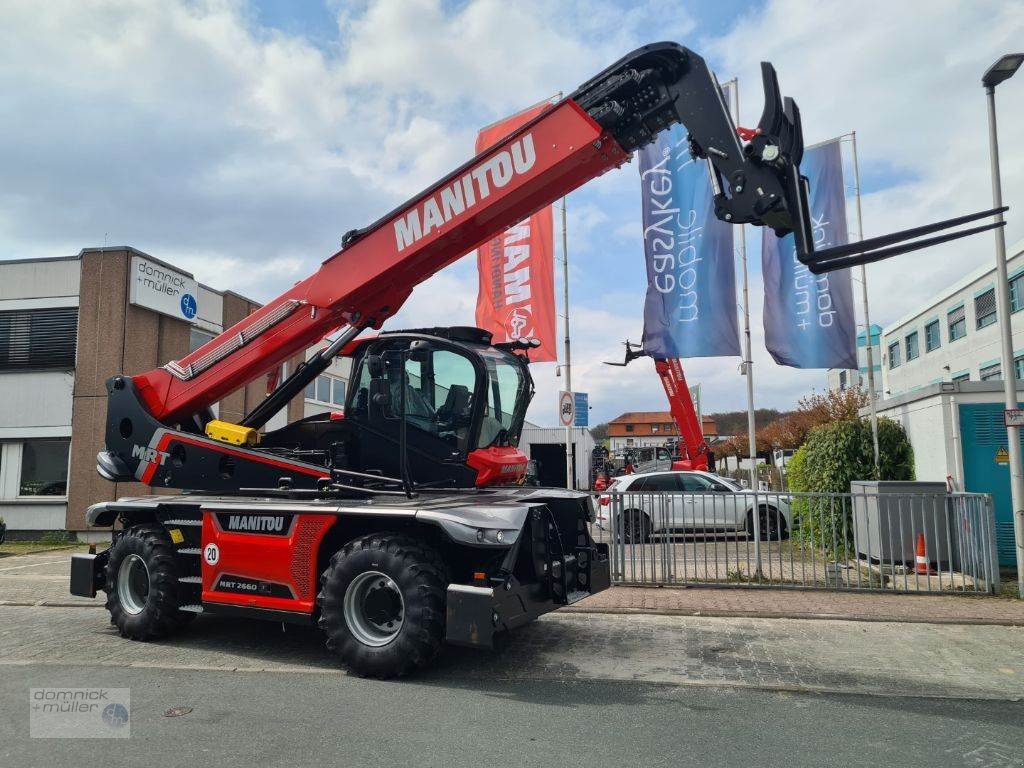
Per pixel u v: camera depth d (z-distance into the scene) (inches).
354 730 172.7
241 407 703.7
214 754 157.5
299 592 237.1
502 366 291.6
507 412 290.4
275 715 183.8
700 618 303.9
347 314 279.6
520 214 264.8
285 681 216.5
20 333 688.4
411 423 270.4
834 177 538.6
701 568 375.6
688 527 376.8
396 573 217.2
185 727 174.9
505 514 222.2
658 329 516.7
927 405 456.1
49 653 254.4
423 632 211.8
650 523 379.6
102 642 272.7
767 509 376.8
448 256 278.2
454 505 226.5
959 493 360.5
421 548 221.9
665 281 517.0
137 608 278.4
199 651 257.1
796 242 222.7
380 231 270.2
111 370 658.8
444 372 270.4
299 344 288.7
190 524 270.4
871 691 205.0
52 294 684.7
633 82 239.1
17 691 205.9
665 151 520.4
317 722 178.5
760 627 287.3
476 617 207.9
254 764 151.7
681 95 237.9
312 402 906.1
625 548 380.8
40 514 673.0
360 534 243.8
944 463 432.5
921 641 263.7
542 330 526.3
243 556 250.8
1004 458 423.2
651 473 605.0
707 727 175.2
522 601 224.2
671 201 518.0
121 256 668.1
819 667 230.2
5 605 354.9
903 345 1667.1
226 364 294.2
